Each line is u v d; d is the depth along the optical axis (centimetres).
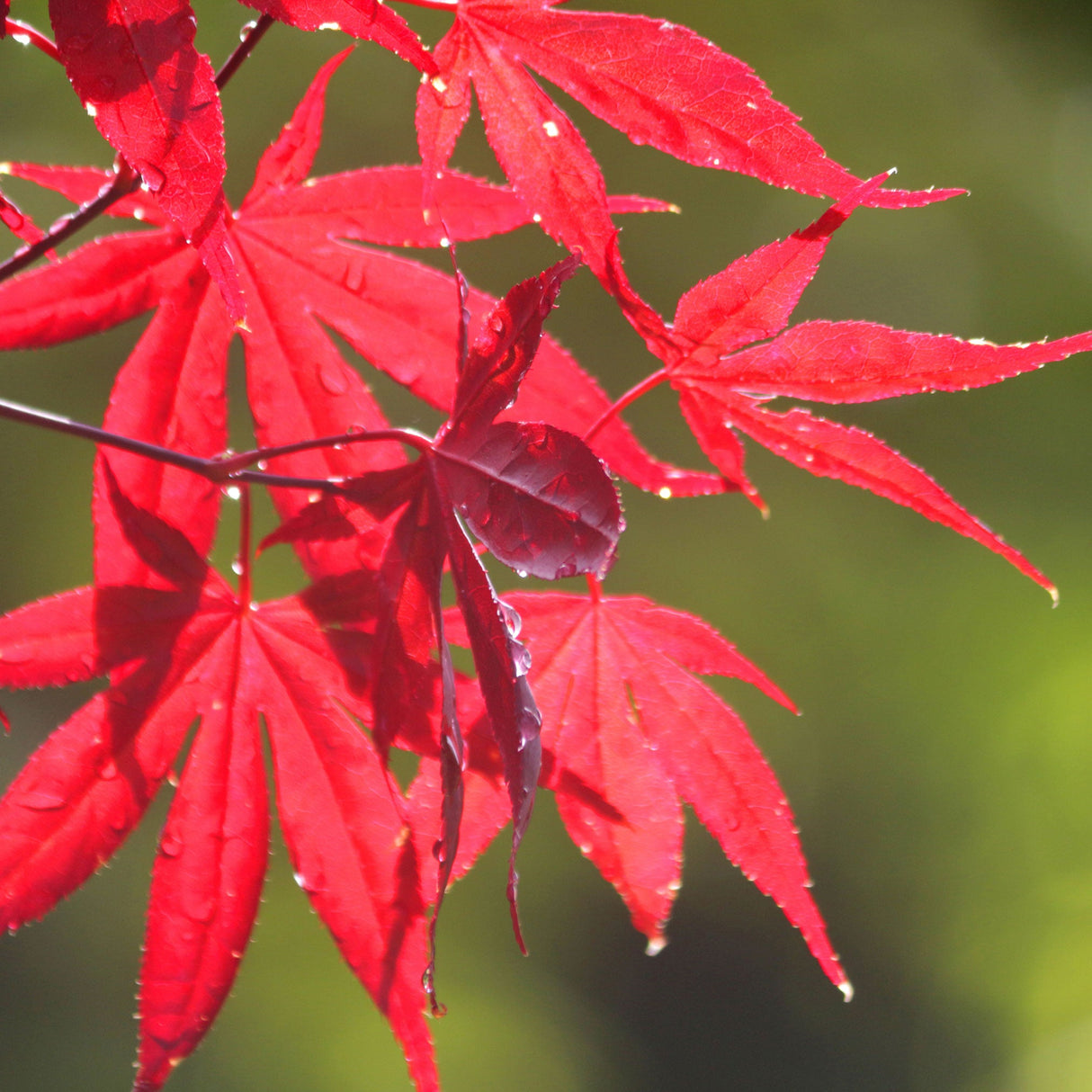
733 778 108
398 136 332
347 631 107
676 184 371
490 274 321
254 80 332
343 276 108
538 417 108
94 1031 327
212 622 107
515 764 104
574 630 108
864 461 107
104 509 107
